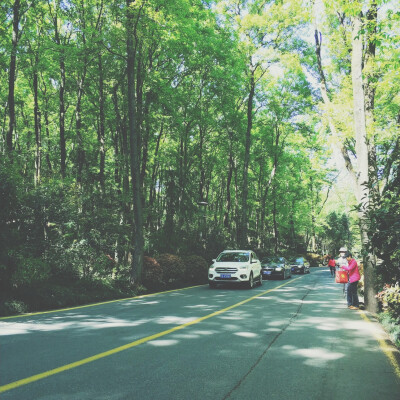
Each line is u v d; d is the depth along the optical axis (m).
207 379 4.27
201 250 25.36
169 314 9.04
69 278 12.74
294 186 47.56
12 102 15.44
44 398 3.58
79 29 18.78
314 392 3.92
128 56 15.09
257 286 19.05
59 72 20.36
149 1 13.95
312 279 25.91
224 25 27.45
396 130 12.70
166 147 27.28
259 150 37.91
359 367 4.87
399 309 7.14
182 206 25.33
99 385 3.98
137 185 14.98
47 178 14.74
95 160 23.89
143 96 19.73
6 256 9.35
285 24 25.33
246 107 34.78
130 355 5.23
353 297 10.83
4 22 17.22
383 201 6.34
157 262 16.08
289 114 34.06
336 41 15.52
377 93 15.01
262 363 4.99
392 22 10.23
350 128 14.67
